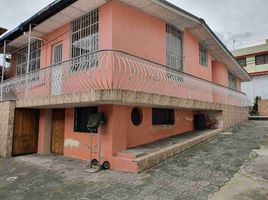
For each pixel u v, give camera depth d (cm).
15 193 504
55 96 720
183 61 1020
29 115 959
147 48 822
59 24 881
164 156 691
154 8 796
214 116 1103
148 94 680
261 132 1006
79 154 806
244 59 2433
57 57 939
